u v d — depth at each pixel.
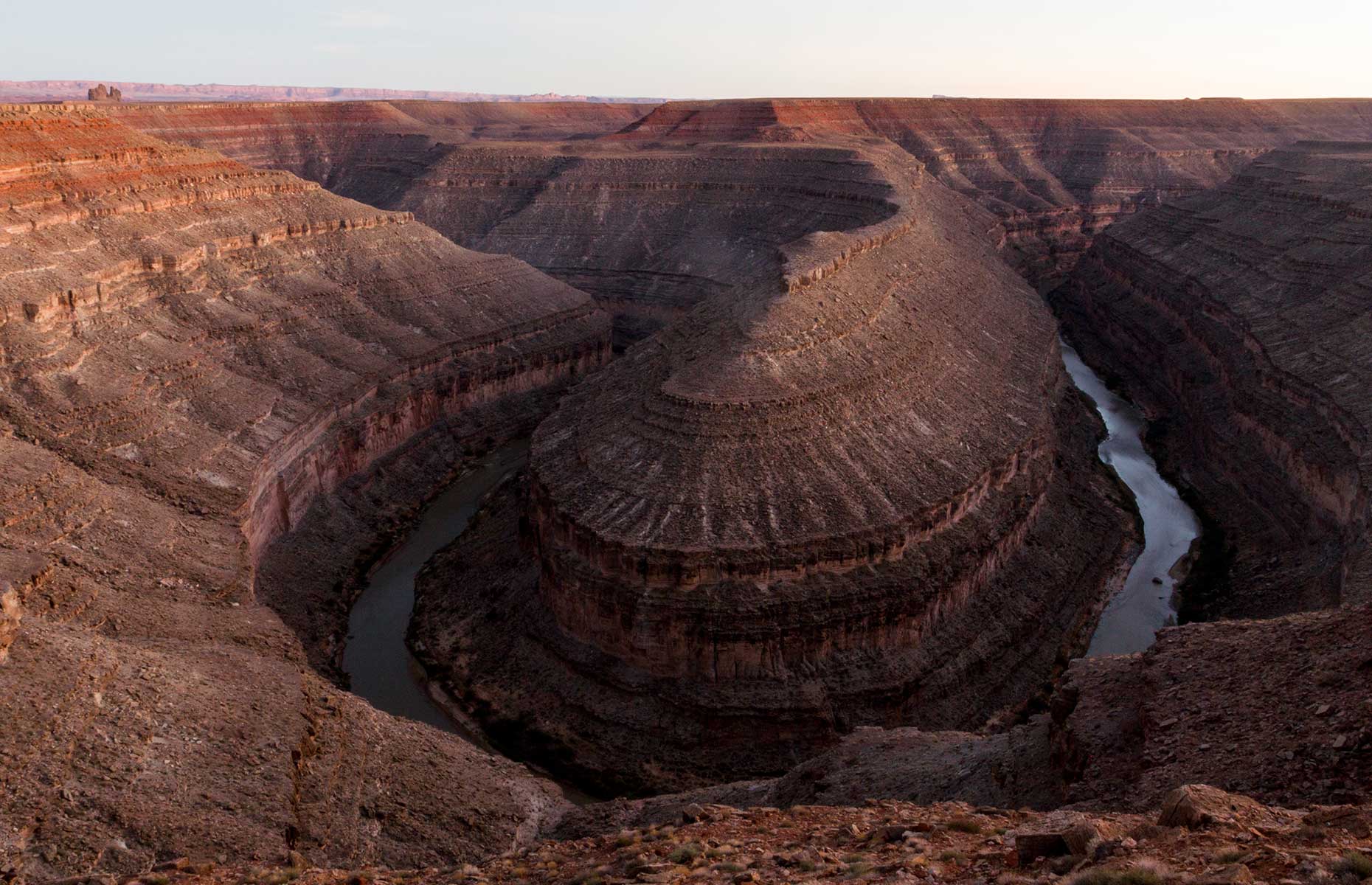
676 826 32.66
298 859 33.91
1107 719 33.03
